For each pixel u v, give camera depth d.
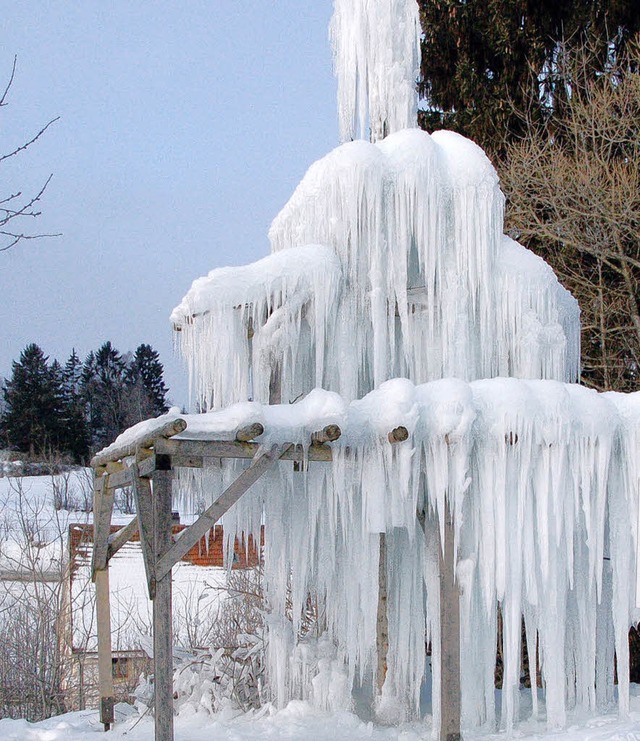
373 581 7.51
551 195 15.90
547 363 9.01
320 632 9.23
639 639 14.26
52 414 40.97
